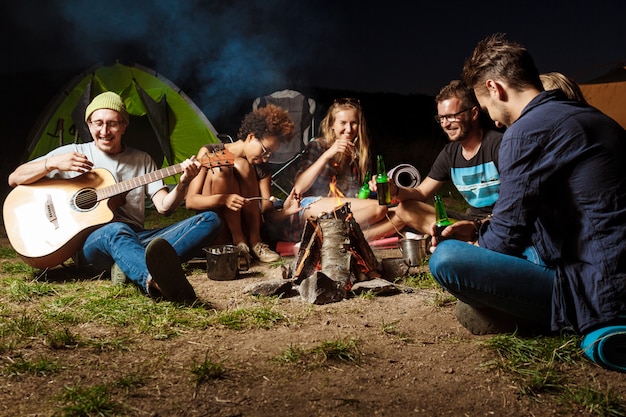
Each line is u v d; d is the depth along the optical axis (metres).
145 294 4.04
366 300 3.94
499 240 2.88
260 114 5.49
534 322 3.13
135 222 4.89
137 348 3.06
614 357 2.70
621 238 2.62
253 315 3.53
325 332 3.31
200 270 4.96
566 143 2.67
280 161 8.35
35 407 2.42
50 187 4.62
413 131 18.20
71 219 4.49
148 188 4.87
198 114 9.52
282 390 2.58
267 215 5.71
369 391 2.58
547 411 2.39
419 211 5.07
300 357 2.91
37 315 3.62
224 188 5.31
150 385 2.62
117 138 4.85
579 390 2.51
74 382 2.65
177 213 8.51
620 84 10.89
